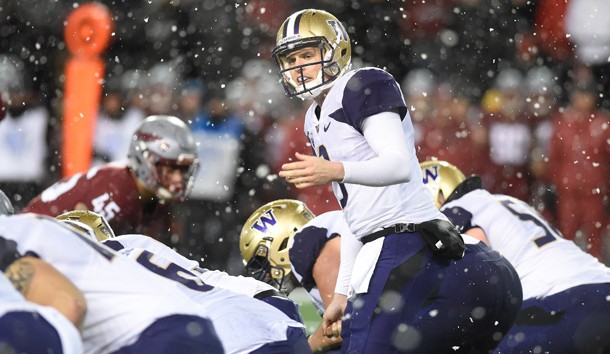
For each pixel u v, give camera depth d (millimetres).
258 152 31156
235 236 30562
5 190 31172
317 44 12430
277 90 32219
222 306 11359
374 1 35344
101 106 32156
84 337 9570
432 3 35250
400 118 11930
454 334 11797
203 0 34625
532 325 14344
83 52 28562
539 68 34875
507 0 35250
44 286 9094
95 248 9852
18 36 33656
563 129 31672
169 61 34188
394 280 11734
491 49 35156
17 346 8547
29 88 32438
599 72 34531
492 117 32188
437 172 16172
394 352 11617
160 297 9719
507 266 12305
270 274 15414
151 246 12656
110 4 34469
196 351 9672
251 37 34438
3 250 9453
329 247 14484
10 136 31234
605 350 14336
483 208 14961
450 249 11758
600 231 31438
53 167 31391
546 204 31844
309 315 24094
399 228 11945
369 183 11266
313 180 10992
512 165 31812
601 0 34406
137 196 19656
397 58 35438
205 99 31828
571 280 14383
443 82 35062
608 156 31422
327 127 12102
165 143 19438
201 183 30469
